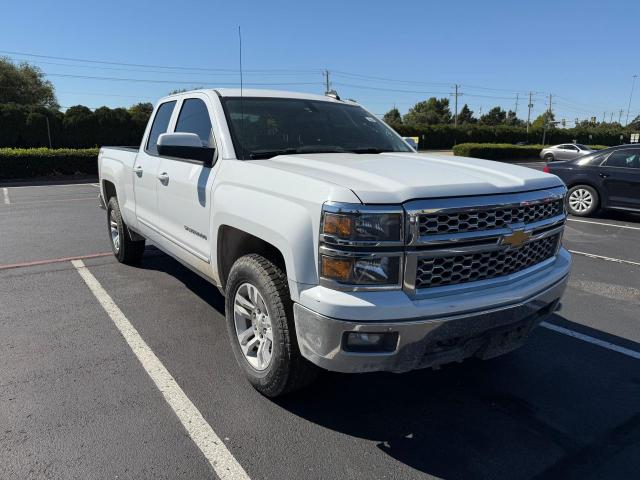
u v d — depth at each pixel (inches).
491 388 135.0
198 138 141.7
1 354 147.9
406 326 95.2
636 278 239.0
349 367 98.9
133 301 193.6
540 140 2659.9
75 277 224.1
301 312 101.3
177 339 159.9
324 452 106.9
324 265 97.0
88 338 159.9
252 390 130.0
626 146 400.8
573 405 127.3
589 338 168.2
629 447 110.4
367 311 93.8
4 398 124.2
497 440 112.5
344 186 97.3
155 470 99.8
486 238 103.0
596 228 372.2
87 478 97.1
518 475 101.3
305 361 113.2
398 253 95.2
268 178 114.2
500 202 104.0
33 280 219.5
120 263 246.4
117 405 122.1
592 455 107.7
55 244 292.4
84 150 896.3
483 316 102.6
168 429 113.1
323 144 150.7
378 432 114.4
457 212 98.5
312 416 119.7
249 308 126.9
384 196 95.0
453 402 127.6
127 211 213.3
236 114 147.1
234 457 104.5
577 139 2721.5
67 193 600.4
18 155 813.9
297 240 100.7
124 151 220.4
